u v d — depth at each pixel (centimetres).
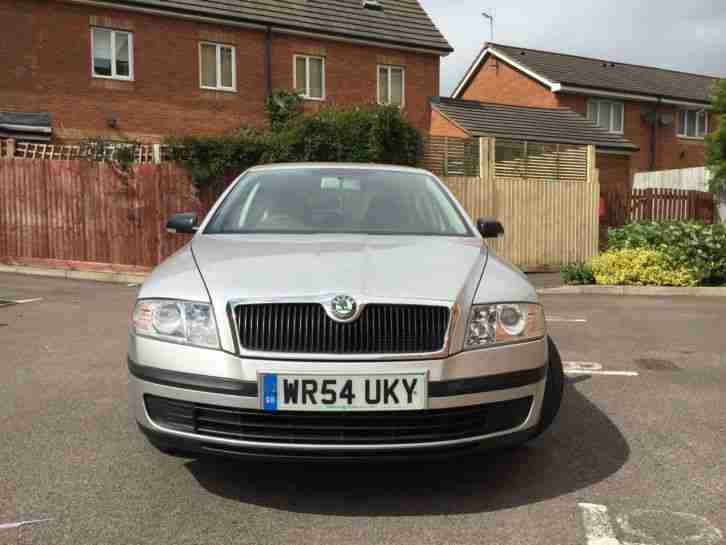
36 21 1648
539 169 1539
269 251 357
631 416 457
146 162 1258
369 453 294
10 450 383
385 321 299
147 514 305
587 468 364
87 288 1108
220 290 309
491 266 357
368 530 291
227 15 1855
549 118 2206
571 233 1565
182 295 313
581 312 924
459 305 307
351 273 319
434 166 1423
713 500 326
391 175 487
